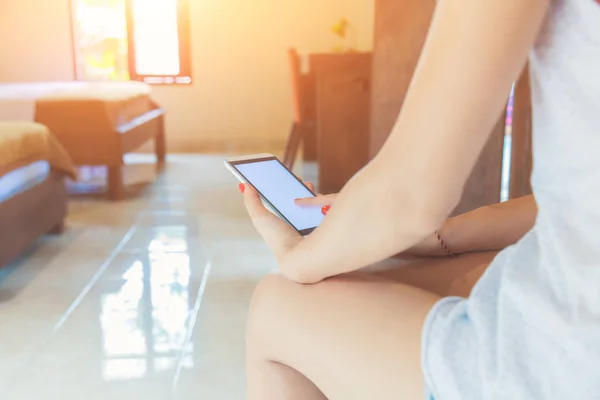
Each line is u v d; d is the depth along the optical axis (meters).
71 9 6.17
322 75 4.00
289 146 4.54
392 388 0.57
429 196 0.55
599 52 0.48
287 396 0.70
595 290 0.48
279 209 0.85
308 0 6.15
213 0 6.20
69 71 6.28
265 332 0.69
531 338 0.51
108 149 3.88
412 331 0.59
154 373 1.79
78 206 3.80
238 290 2.41
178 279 2.54
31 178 2.79
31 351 1.92
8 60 6.27
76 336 2.03
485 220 0.90
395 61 2.42
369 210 0.59
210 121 6.41
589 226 0.49
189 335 2.03
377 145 2.49
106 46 6.32
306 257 0.66
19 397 1.66
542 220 0.53
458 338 0.55
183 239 3.09
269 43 6.25
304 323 0.65
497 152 2.29
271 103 6.35
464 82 0.50
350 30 6.16
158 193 4.14
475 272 0.86
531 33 0.49
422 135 0.54
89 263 2.74
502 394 0.50
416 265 0.89
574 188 0.51
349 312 0.63
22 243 2.63
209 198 3.98
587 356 0.47
